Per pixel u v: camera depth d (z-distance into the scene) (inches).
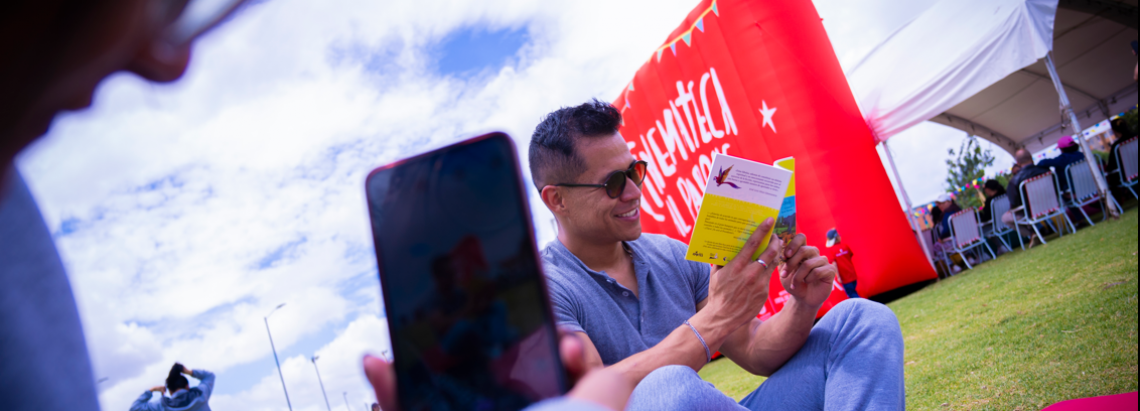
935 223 374.3
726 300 58.6
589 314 67.6
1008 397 91.0
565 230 75.3
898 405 53.6
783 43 246.5
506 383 21.3
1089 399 75.2
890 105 303.1
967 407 93.0
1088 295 140.0
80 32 10.2
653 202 327.3
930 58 285.4
